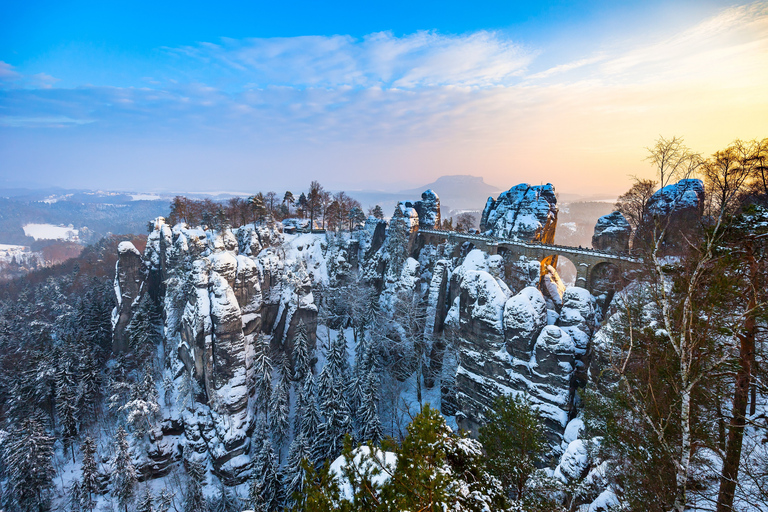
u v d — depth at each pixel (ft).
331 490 40.47
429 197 355.36
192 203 388.98
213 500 198.18
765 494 51.93
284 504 167.12
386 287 292.81
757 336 53.52
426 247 310.86
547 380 157.38
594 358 136.05
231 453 209.87
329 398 189.98
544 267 244.01
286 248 334.85
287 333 279.28
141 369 268.62
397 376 254.88
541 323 171.73
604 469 81.20
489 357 177.78
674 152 55.26
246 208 385.29
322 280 326.44
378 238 337.93
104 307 339.77
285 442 215.92
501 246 255.29
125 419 231.71
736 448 52.80
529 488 70.54
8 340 346.33
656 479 57.93
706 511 51.60
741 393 52.70
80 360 254.06
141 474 209.36
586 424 100.37
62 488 206.69
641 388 63.93
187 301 256.52
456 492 43.37
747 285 49.93
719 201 58.18
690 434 53.52
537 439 74.43
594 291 203.72
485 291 182.80
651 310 75.72
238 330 226.38
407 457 39.81
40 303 447.42
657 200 92.48
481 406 180.34
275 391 213.66
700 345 52.54
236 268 252.01
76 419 231.30
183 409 232.12
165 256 303.68
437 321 248.11
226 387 220.64
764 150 52.85
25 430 198.49
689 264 55.67
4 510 193.26
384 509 37.22
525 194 261.85
